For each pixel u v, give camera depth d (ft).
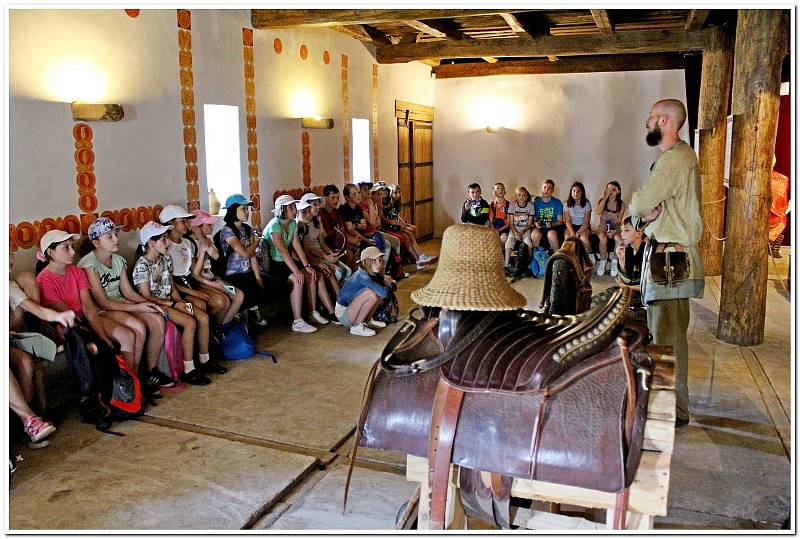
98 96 13.98
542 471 5.74
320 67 22.76
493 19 23.70
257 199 19.60
